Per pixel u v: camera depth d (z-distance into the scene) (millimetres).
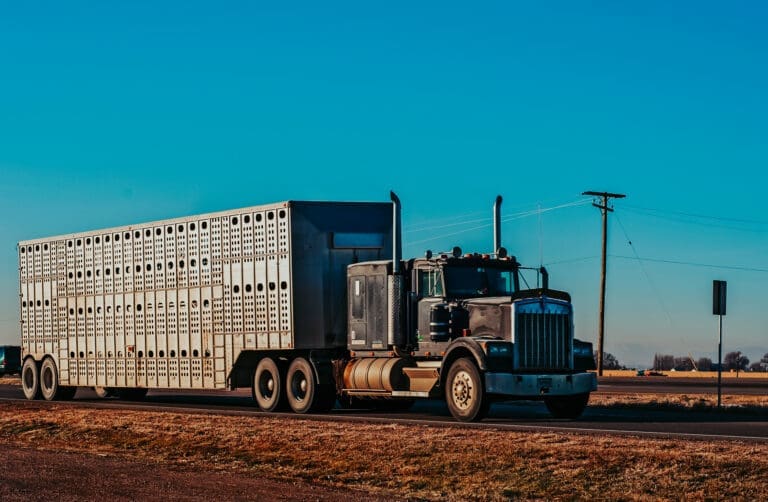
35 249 34406
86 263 32406
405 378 24172
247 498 14273
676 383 47062
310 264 26078
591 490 14258
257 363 27625
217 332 27953
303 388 26109
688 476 14328
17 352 62844
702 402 27469
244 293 27188
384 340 24953
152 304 30000
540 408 27172
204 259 28359
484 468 15945
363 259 26688
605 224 54281
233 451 19156
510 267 24250
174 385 29266
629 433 18453
